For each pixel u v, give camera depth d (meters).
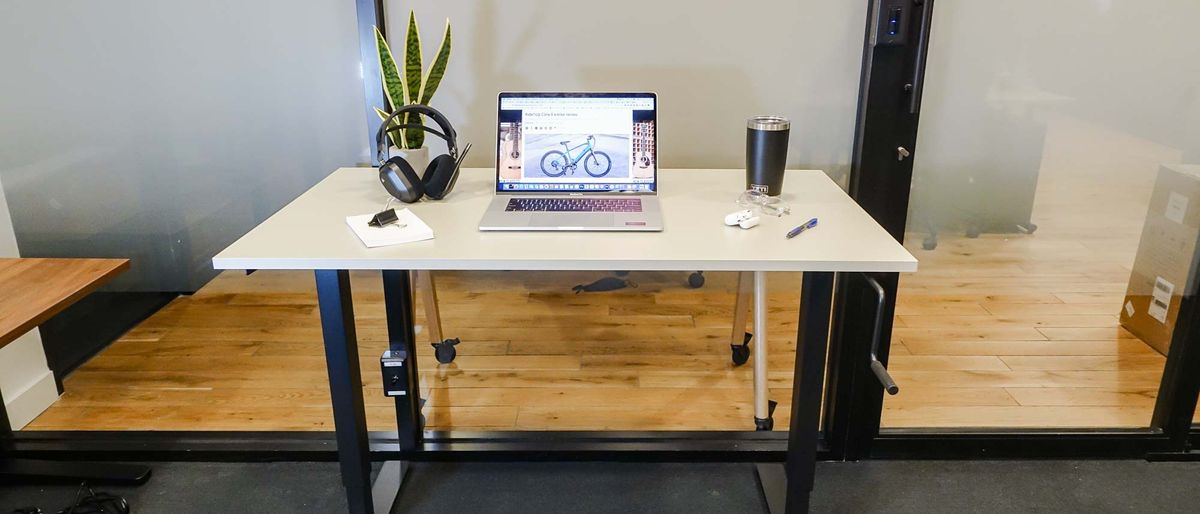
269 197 2.29
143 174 2.29
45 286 1.55
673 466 2.17
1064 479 2.11
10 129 2.24
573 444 2.19
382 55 1.94
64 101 2.21
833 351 2.12
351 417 1.78
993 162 2.07
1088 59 1.96
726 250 1.48
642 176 1.83
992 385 2.42
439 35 2.06
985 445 2.18
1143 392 2.38
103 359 2.61
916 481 2.11
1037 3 1.91
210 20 2.09
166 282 2.53
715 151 2.16
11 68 2.17
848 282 2.02
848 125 2.10
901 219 2.10
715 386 2.51
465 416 2.37
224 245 2.39
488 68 2.09
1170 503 2.01
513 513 1.99
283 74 2.13
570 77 2.09
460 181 1.95
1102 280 2.27
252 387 2.48
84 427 2.29
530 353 2.68
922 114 2.03
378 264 1.43
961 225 2.16
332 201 1.79
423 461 2.19
